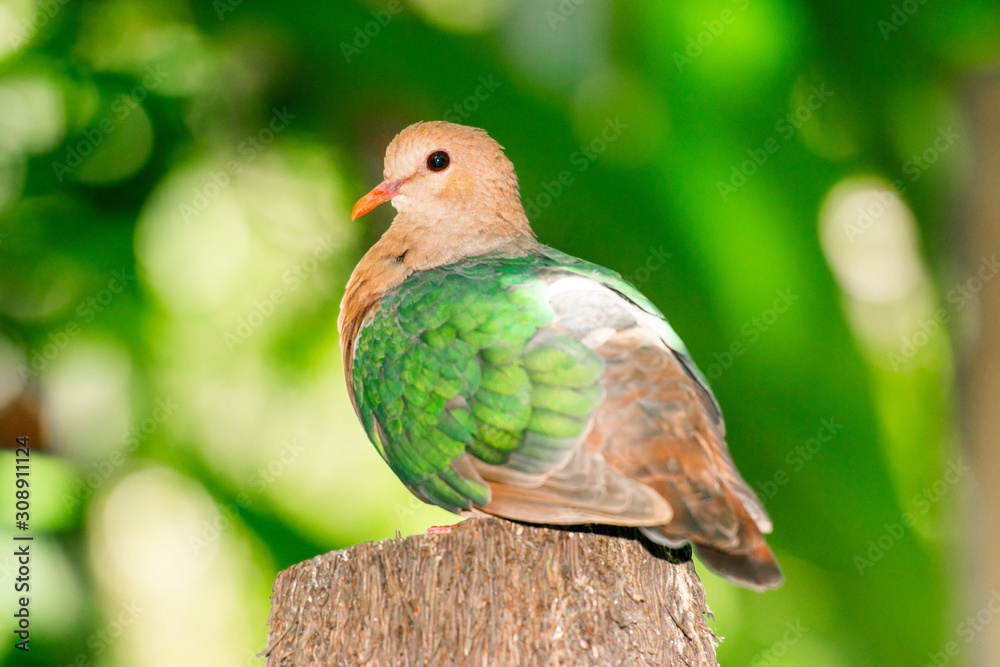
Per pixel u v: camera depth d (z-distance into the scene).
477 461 7.05
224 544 13.16
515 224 9.42
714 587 13.12
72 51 13.40
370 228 14.16
